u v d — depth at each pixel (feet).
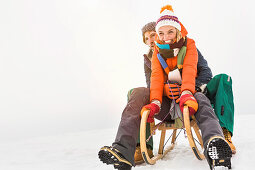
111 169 4.46
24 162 6.26
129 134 3.80
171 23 4.79
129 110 4.10
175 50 4.77
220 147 3.14
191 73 4.50
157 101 4.35
